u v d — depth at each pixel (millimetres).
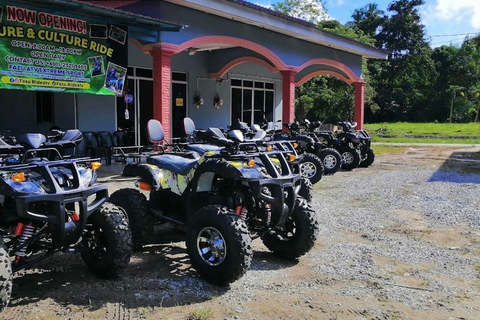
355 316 3410
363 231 5785
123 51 9070
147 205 4781
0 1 7211
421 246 5164
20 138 3684
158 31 9562
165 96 9844
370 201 7625
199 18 10648
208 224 3914
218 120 16156
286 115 14188
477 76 49125
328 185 9250
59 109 11734
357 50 16656
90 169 3832
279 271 4336
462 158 14805
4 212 3514
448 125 39438
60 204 3318
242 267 3766
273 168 4070
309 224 4441
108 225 3867
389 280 4145
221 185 4355
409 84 46844
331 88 29141
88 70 8531
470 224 6137
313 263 4570
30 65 7715
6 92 12609
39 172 3420
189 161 4578
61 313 3338
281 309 3500
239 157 4109
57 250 3580
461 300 3736
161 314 3357
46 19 7820
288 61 13922
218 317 3336
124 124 12766
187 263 4523
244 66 16953
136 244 4734
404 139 25391
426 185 9234
